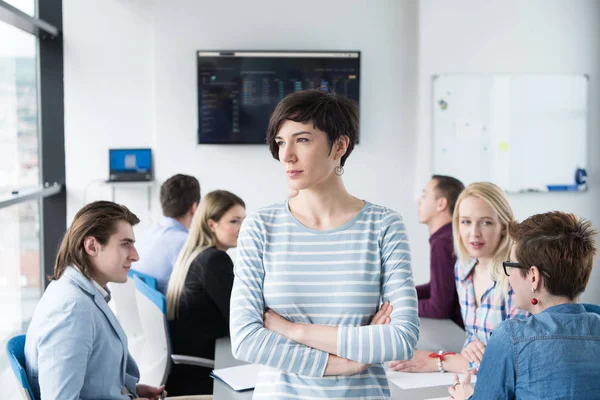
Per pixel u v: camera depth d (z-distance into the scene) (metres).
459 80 5.53
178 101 5.42
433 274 3.33
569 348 1.63
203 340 3.03
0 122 3.91
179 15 5.37
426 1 5.47
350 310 1.55
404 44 5.55
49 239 5.32
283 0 5.43
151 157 5.44
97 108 5.42
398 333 1.52
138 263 3.63
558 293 1.72
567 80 5.63
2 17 3.97
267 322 1.58
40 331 2.04
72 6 5.35
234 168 5.51
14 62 4.35
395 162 5.62
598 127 5.71
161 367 2.77
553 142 5.66
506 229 2.67
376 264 1.58
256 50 5.42
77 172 5.42
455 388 2.08
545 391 1.62
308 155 1.54
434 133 5.55
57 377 1.99
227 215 3.13
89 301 2.11
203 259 3.04
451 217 3.60
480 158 5.60
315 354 1.53
